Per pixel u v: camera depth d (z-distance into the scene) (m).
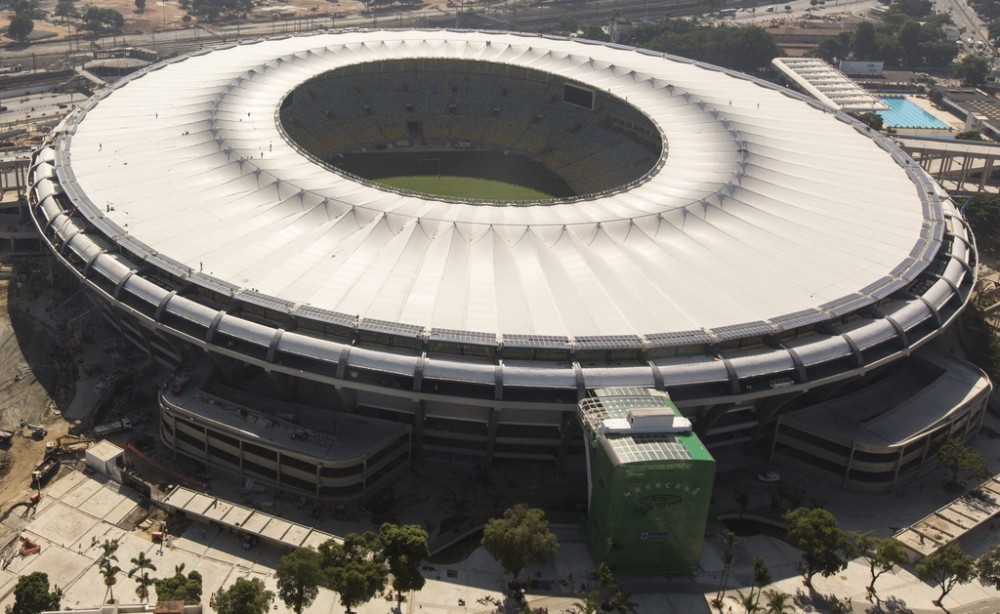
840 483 137.25
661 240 157.00
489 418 130.62
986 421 156.12
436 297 137.25
